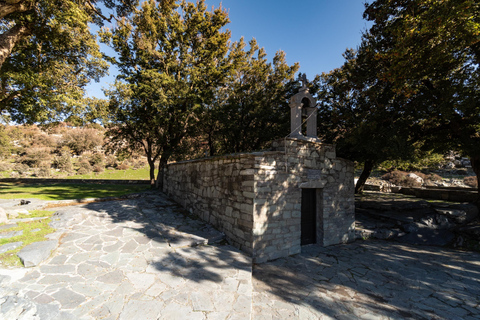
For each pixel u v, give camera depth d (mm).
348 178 8141
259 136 14266
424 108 8148
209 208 7508
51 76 9281
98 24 10102
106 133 15281
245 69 16438
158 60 14453
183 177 9945
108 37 12789
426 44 6703
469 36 5789
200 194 8188
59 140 52188
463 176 23312
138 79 13961
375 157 10844
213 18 15211
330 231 7355
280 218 6047
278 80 16469
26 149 44281
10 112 11000
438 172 25750
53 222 6168
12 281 3426
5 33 7496
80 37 8961
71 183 19672
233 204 6238
